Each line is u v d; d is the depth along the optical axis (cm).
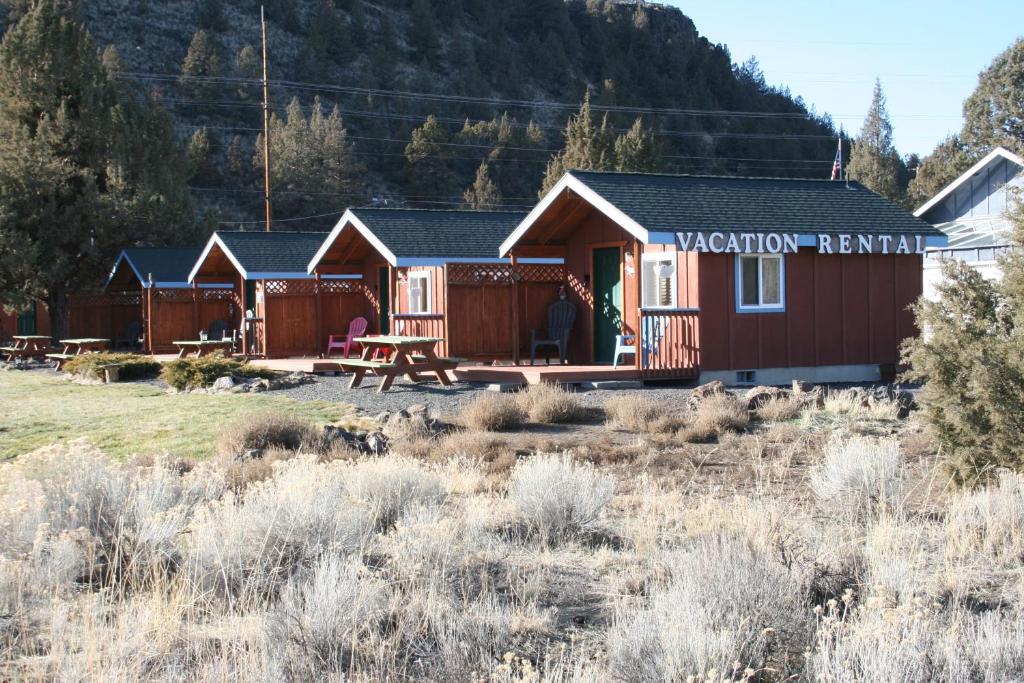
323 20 16062
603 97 13212
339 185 9712
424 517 784
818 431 1287
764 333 1891
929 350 888
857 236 1936
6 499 709
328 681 481
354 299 2875
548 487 813
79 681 471
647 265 1994
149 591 617
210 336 3247
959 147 6519
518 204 10462
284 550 653
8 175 3659
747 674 449
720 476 1036
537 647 544
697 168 13325
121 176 3956
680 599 538
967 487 875
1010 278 882
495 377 1845
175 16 15662
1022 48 6147
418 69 16000
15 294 3634
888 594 589
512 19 19338
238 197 9962
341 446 1172
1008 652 488
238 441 1203
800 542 684
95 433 1397
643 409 1399
